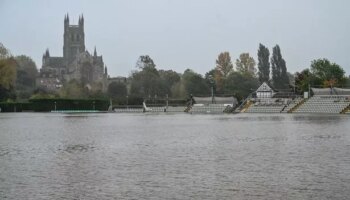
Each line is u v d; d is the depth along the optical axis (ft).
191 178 82.94
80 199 68.18
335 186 74.28
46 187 76.43
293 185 75.51
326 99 489.26
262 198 67.31
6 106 582.35
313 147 128.26
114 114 504.84
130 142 152.35
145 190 73.56
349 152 115.55
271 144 138.51
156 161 104.58
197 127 232.94
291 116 378.53
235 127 226.99
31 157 113.91
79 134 190.60
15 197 69.67
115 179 82.79
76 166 98.32
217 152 119.96
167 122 295.28
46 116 426.51
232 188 74.13
